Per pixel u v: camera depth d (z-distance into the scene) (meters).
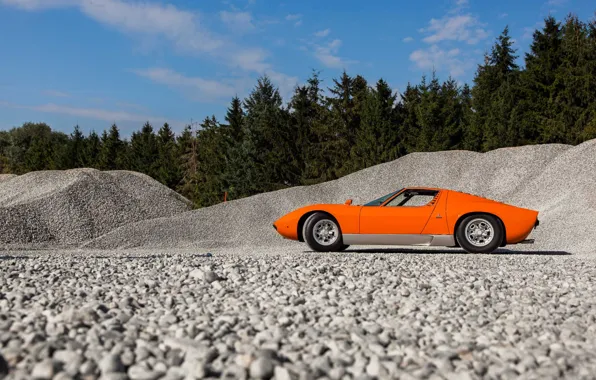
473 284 4.52
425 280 4.92
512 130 28.84
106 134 54.62
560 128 27.42
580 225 11.38
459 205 8.71
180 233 13.62
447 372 2.10
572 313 3.40
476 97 36.06
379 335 2.70
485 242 8.62
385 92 31.77
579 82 28.23
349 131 35.22
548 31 32.62
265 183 36.38
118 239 12.98
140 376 1.97
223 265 5.81
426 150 30.33
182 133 52.06
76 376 1.96
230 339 2.55
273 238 13.21
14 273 5.13
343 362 2.19
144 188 20.17
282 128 37.88
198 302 3.70
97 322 2.97
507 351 2.39
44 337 2.49
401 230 8.72
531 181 15.83
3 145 68.62
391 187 16.58
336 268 5.59
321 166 34.59
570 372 2.14
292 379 1.95
